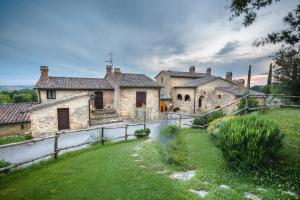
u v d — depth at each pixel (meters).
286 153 5.92
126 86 21.55
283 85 10.11
